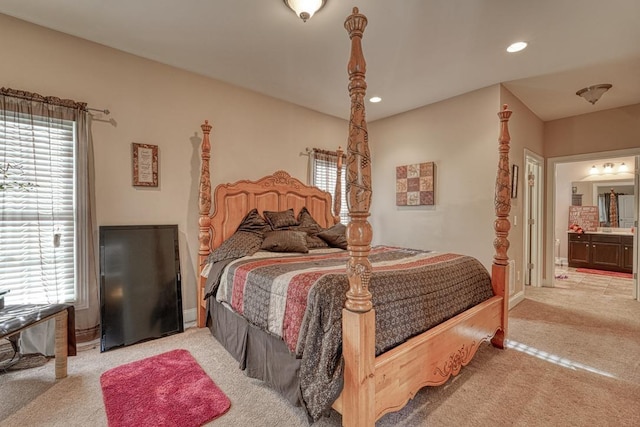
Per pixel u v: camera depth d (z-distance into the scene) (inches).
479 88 139.9
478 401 72.0
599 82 133.0
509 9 85.5
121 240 106.0
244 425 63.3
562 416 66.7
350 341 53.6
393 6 83.9
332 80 133.1
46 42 95.5
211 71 125.1
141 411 66.9
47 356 88.2
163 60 116.0
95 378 80.6
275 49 107.6
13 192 90.8
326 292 60.9
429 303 74.4
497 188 103.7
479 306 90.4
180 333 113.6
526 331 116.5
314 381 56.6
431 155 159.2
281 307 70.5
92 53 103.4
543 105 161.0
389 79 130.3
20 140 90.8
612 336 111.7
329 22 91.7
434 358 70.4
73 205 99.8
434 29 95.0
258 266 90.6
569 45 104.3
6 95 88.5
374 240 188.7
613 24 92.3
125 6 84.5
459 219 147.6
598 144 169.0
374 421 54.8
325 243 140.8
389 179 180.4
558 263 269.6
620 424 64.1
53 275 96.5
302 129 165.6
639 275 158.4
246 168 142.9
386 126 182.4
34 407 68.4
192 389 75.8
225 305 97.0
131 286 105.6
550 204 188.4
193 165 126.5
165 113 119.3
